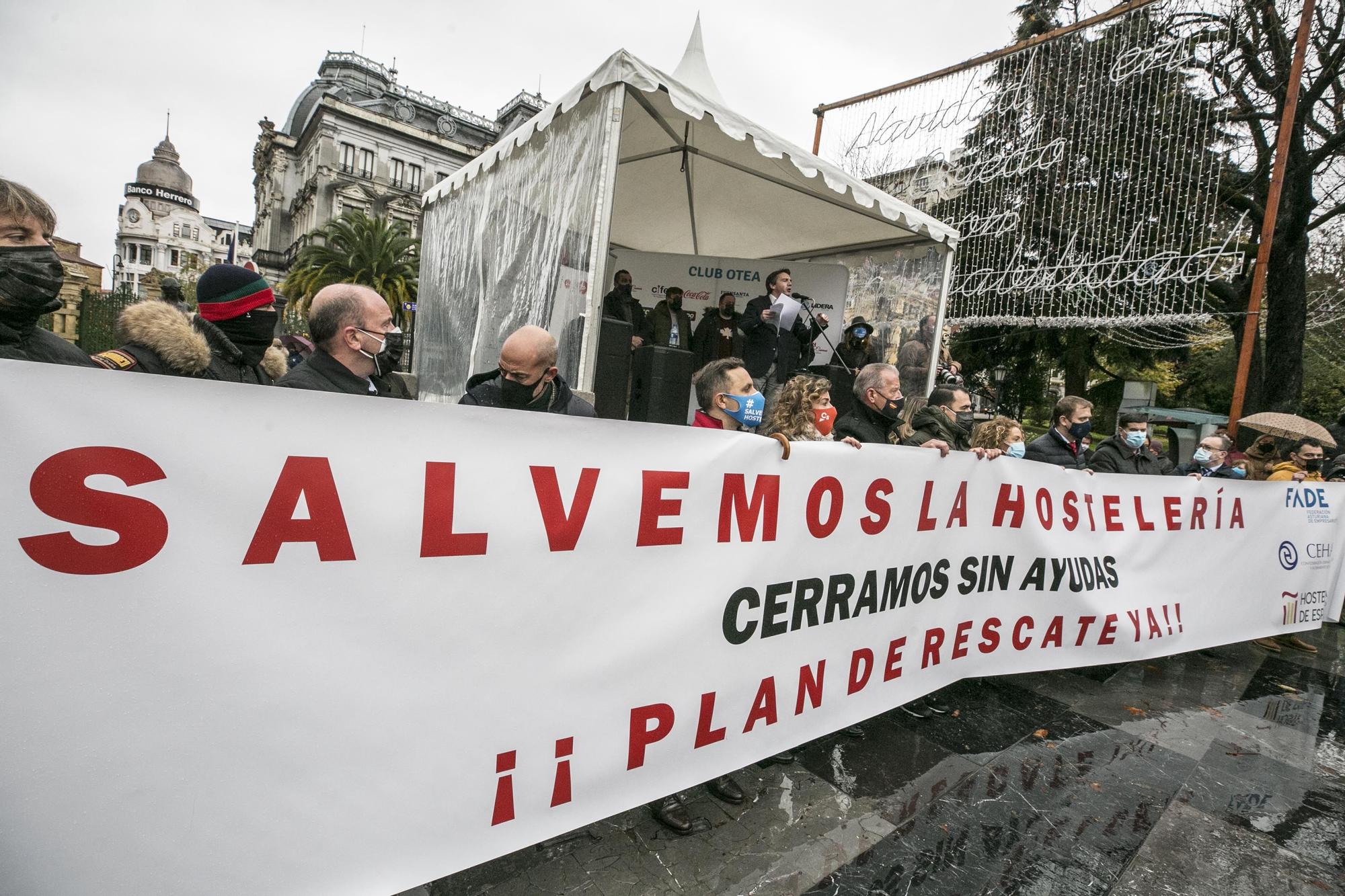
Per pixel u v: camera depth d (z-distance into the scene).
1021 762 2.51
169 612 1.06
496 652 1.43
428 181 66.94
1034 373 22.78
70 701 1.00
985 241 8.93
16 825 0.97
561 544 1.52
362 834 1.27
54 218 1.50
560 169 3.96
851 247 7.14
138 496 1.03
